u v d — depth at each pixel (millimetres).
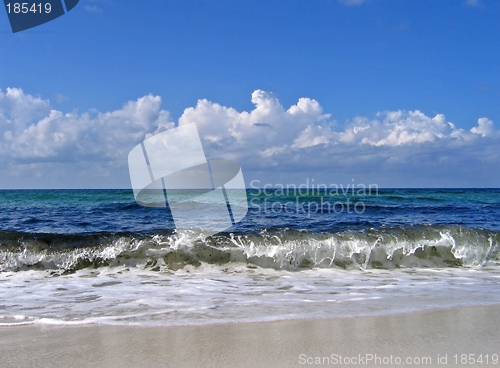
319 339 2871
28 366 2398
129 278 5930
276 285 5445
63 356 2566
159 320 3482
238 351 2627
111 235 7324
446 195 26703
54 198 21734
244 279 5879
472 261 7223
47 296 4742
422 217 14336
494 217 14602
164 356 2547
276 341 2834
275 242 7004
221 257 6797
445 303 4176
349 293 4875
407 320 3420
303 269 6668
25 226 11102
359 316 3564
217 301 4387
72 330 3182
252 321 3402
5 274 6180
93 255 6711
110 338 2945
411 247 7270
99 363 2441
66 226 11062
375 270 6676
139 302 4367
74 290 5109
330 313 3701
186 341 2850
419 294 4781
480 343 2803
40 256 6629
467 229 7793
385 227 8109
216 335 2986
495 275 6312
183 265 6617
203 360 2471
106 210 15055
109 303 4320
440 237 7555
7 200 20547
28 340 2916
